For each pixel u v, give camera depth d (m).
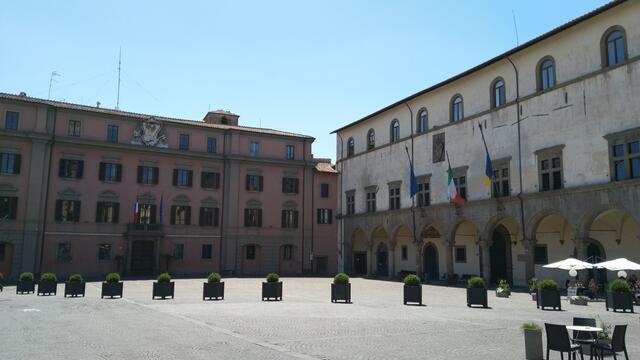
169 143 58.19
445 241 44.91
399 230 55.22
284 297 31.33
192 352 13.73
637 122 30.19
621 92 31.22
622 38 31.56
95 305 25.64
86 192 53.12
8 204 49.00
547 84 36.62
